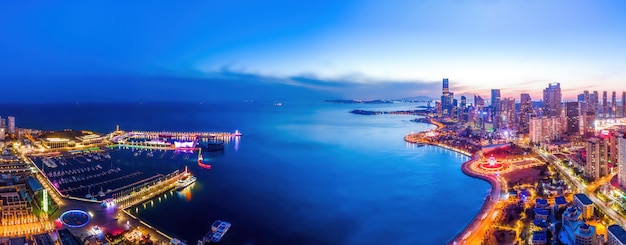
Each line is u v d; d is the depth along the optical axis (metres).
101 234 183.12
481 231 198.12
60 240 171.62
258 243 192.50
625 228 194.50
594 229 174.62
